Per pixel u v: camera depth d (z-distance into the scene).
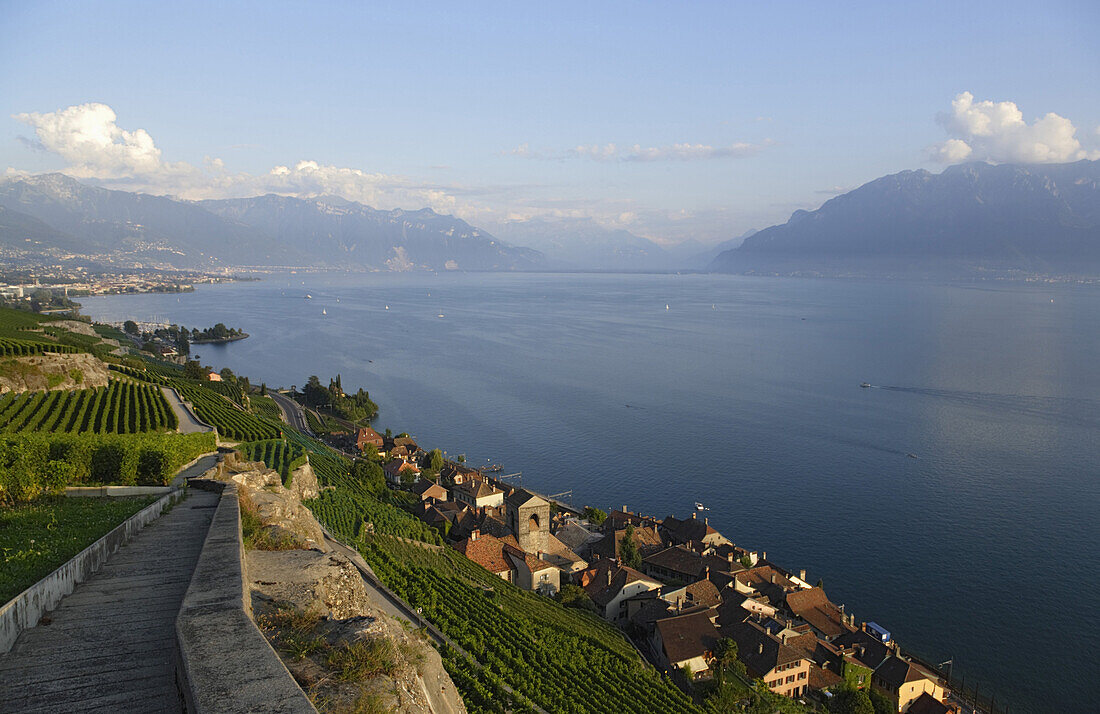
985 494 132.50
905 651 85.25
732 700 68.69
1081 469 145.38
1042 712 74.94
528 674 55.31
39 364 111.62
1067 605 94.25
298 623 16.64
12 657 14.81
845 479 141.50
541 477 148.12
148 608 18.28
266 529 27.50
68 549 21.97
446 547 96.31
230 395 186.25
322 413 198.88
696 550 108.44
